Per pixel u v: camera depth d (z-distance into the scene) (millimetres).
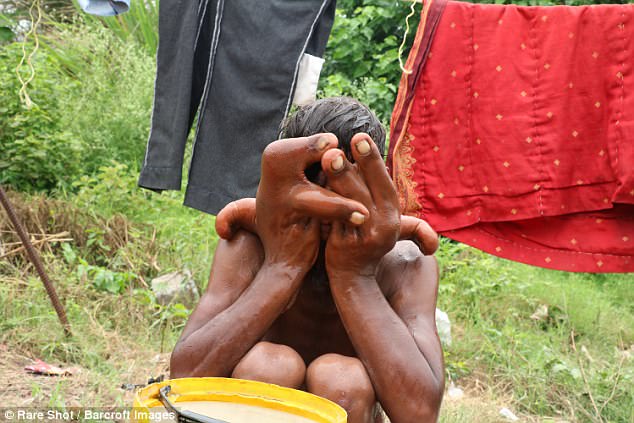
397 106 3578
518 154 3490
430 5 3549
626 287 7051
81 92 7824
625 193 3355
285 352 1777
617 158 3377
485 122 3521
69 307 4465
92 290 4922
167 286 5051
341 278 1820
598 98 3418
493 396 4395
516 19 3490
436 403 1771
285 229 1825
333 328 2074
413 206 3621
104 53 8273
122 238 5723
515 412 4281
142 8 8812
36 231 5441
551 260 3562
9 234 5277
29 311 4387
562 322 5895
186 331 1895
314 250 1833
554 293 6293
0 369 3629
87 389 3430
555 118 3457
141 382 3650
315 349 2098
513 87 3490
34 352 3975
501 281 6129
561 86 3441
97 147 7145
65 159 6688
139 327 4582
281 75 3598
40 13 3441
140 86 7652
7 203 4008
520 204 3506
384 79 7258
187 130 3654
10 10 8969
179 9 3619
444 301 5723
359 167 1771
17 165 6457
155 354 4195
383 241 1779
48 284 4082
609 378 4559
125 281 5141
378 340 1769
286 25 3607
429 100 3566
